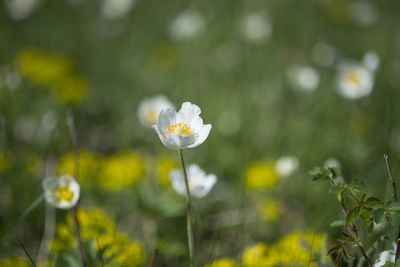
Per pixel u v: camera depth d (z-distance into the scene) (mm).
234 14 14164
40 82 9656
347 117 8672
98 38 13828
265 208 6082
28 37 13438
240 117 8734
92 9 15609
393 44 12609
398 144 7066
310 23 13742
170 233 5895
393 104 8438
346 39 13031
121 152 7930
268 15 13836
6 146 7281
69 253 4688
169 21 14586
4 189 6449
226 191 6883
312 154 7586
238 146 7961
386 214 3482
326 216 4945
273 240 5867
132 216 6082
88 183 6527
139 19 14844
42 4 15312
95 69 11719
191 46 12750
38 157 7445
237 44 12289
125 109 9461
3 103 8609
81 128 8445
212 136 8133
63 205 4438
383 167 6258
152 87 10641
